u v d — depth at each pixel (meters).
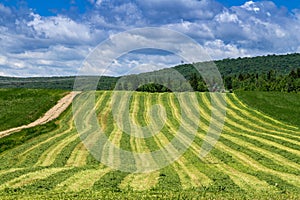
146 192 22.36
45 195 21.50
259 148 39.91
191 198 20.75
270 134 48.59
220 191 23.23
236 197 20.88
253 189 23.98
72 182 25.27
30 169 29.55
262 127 53.47
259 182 26.36
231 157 35.16
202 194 21.83
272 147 39.84
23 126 54.25
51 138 44.72
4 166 32.72
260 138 45.38
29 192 22.64
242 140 43.50
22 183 25.11
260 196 21.19
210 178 27.25
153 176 27.75
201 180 26.61
